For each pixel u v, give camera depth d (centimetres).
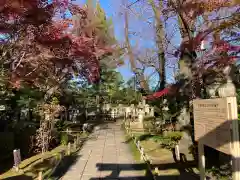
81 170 1084
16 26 776
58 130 2019
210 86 1187
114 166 1144
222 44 1043
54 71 1531
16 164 1071
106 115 4000
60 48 1059
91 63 1716
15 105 1822
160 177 921
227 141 475
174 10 1198
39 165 1152
